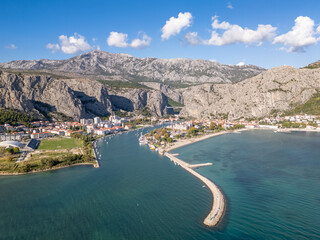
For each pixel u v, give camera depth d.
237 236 84.88
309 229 89.12
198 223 93.88
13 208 108.50
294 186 129.38
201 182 137.00
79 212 104.56
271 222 93.81
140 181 140.25
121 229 91.31
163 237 85.75
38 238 86.69
